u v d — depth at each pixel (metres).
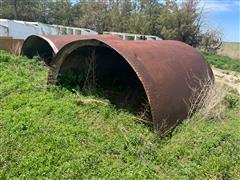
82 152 5.35
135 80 9.21
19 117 6.11
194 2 42.06
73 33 24.72
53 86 7.73
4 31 19.53
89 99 7.21
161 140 6.25
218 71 25.08
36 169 4.90
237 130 7.26
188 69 7.72
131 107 7.55
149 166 5.32
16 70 9.35
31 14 47.34
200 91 7.77
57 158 5.13
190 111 7.14
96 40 6.86
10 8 45.44
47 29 22.47
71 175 4.82
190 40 42.72
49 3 50.28
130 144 5.78
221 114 8.28
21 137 5.56
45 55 13.04
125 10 48.38
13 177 4.74
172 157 5.68
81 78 8.35
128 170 5.13
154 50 7.38
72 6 51.53
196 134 6.32
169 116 6.43
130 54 6.47
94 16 47.94
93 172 4.98
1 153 5.16
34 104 6.74
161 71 6.73
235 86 16.72
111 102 7.75
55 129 5.84
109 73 9.29
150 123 6.63
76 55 8.12
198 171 5.37
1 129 5.77
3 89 7.39
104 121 6.54
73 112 6.59
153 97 6.17
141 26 43.44
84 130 5.96
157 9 43.59
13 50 14.38
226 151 5.84
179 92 6.86
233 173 5.39
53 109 6.60
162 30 41.91
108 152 5.54
